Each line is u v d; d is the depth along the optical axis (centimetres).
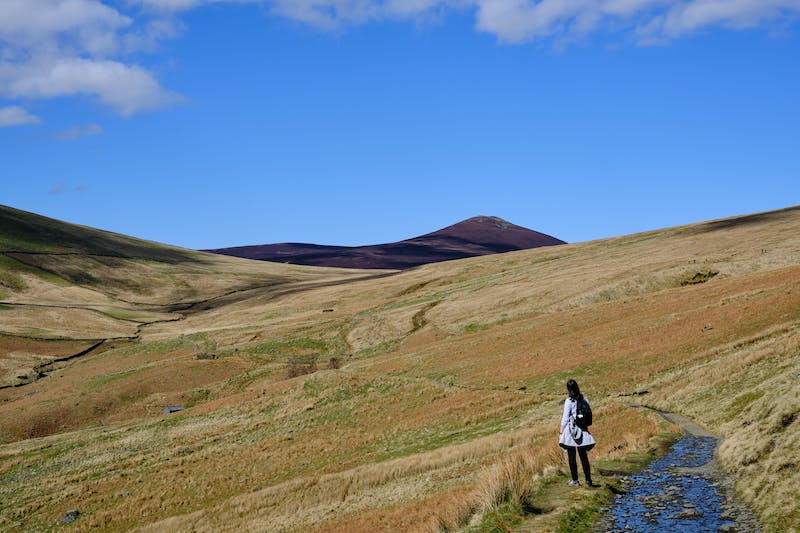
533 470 1748
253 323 14900
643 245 14575
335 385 7019
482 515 1364
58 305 17738
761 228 13025
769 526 1148
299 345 11762
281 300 18425
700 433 2384
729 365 3459
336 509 2942
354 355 10656
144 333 15300
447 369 6925
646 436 2333
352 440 5062
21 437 7988
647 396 3744
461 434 4319
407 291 16262
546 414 4094
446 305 12369
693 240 13375
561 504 1362
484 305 11519
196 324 16350
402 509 2334
